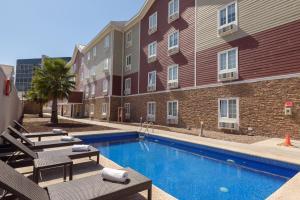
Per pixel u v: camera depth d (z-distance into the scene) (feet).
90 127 54.08
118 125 61.26
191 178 22.03
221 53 47.62
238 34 44.19
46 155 18.47
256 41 40.86
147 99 73.56
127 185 11.39
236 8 44.73
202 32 52.85
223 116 46.19
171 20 63.67
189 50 56.54
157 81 68.95
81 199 9.61
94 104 107.96
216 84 48.11
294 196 12.92
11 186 9.23
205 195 17.81
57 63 65.57
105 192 10.42
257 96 39.96
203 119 50.75
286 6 36.76
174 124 59.62
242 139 35.53
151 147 38.04
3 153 19.58
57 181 15.84
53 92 62.95
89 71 120.26
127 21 92.32
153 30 72.33
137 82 80.89
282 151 25.63
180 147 35.42
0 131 26.45
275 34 37.96
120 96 90.99
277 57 37.35
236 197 17.37
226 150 27.37
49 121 71.77
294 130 34.32
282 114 36.01
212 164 27.04
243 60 42.88
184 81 57.47
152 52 73.20
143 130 48.03
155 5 73.10
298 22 35.01
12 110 43.37
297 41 34.88
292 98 34.83
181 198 17.29
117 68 91.35
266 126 38.22
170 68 63.46
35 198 9.44
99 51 106.22
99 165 20.13
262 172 22.97
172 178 22.00
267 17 39.37
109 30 94.68
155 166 26.50
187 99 55.98
